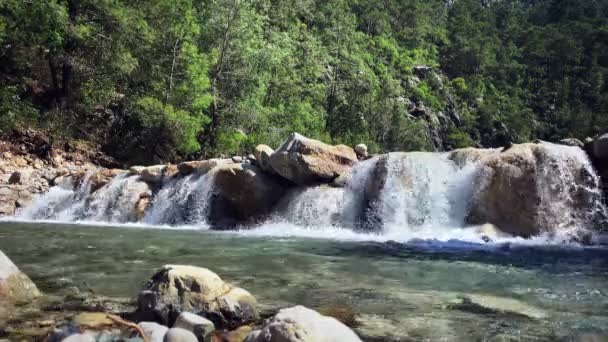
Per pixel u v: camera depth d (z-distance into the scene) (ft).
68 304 14.99
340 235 36.70
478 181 37.45
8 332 12.34
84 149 71.87
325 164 43.19
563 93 316.19
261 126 84.99
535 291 17.83
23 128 67.67
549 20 428.97
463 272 21.70
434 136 234.58
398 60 282.36
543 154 36.47
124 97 80.28
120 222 47.06
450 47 352.49
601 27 357.82
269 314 14.21
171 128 72.38
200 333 11.74
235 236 35.47
